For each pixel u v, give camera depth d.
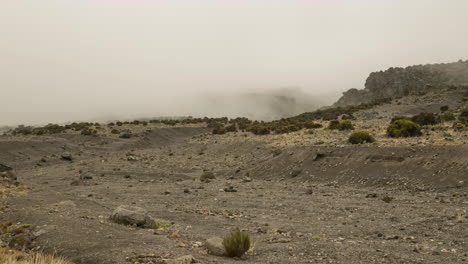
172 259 8.91
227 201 21.95
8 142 61.69
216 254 9.89
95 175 38.59
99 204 19.73
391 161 27.44
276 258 9.66
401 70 174.38
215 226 14.77
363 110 109.00
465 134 32.44
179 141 102.62
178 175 38.47
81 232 11.93
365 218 15.80
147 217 13.98
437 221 14.18
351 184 26.31
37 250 10.40
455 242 11.30
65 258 9.64
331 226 14.57
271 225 14.92
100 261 9.06
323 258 9.68
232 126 94.94
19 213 14.96
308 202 20.52
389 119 77.25
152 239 11.34
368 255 9.97
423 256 9.93
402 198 20.00
